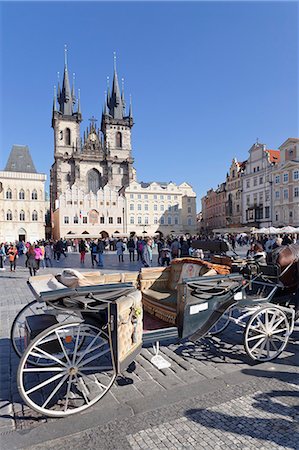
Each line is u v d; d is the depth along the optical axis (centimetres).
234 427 319
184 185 8638
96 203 7650
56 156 8644
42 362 491
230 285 484
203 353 522
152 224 8100
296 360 489
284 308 508
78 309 377
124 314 370
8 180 6919
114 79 9600
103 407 361
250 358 494
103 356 509
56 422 336
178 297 443
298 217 4975
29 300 962
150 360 494
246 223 6234
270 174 5612
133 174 9381
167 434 310
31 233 7056
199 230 9762
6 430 324
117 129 9400
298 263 547
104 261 2484
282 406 355
